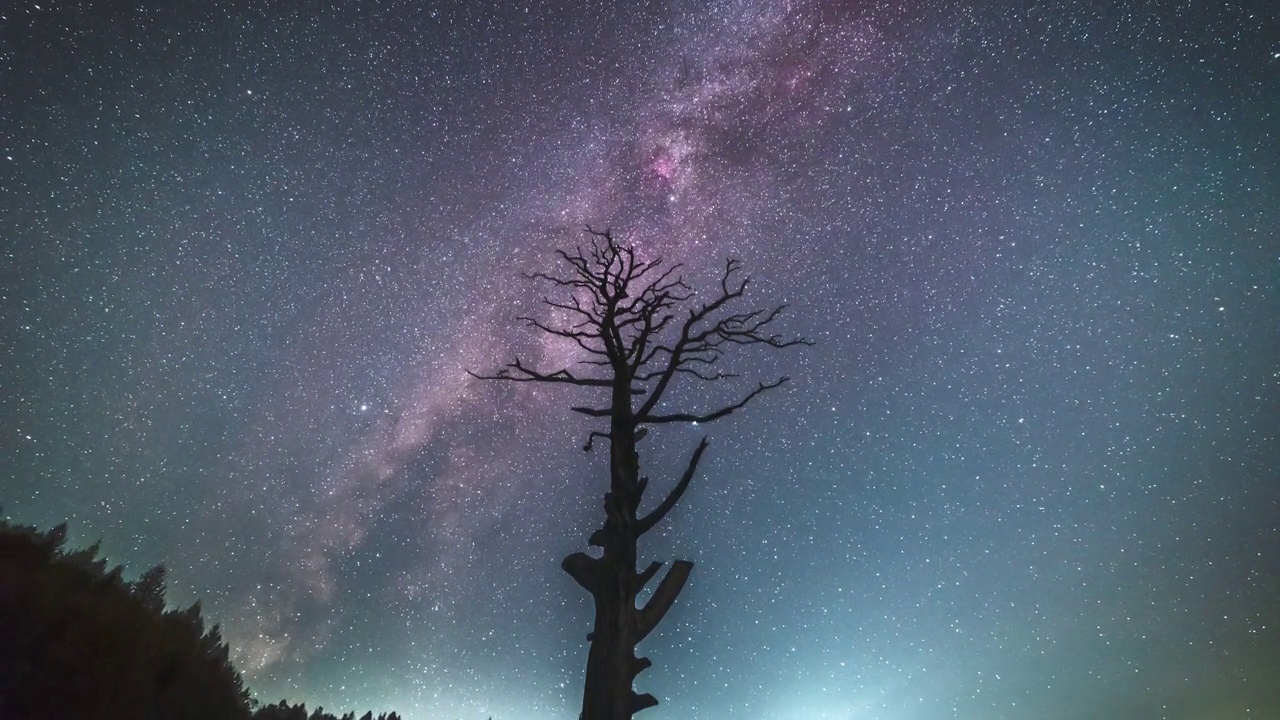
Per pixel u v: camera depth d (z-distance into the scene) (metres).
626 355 9.19
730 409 9.09
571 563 8.02
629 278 9.44
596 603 7.71
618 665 7.21
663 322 9.36
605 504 8.27
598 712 6.98
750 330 9.48
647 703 7.31
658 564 8.18
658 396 8.95
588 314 9.47
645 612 7.75
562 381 9.20
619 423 8.70
